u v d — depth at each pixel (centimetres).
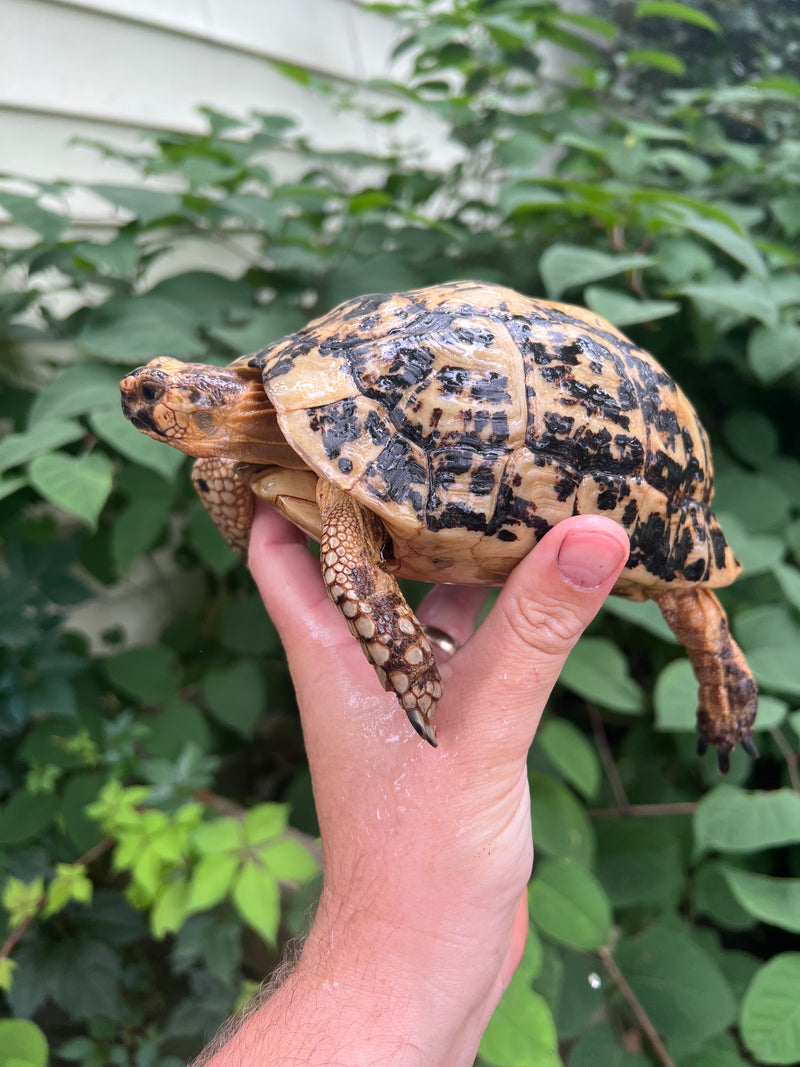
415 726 17
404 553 19
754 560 33
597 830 35
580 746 33
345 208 43
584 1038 28
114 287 37
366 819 20
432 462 18
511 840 20
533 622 18
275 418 21
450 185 49
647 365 21
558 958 29
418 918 19
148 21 44
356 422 18
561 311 21
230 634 40
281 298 41
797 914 27
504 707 19
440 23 43
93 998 32
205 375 21
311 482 21
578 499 19
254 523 25
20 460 28
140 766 34
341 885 20
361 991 19
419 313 20
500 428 18
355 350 19
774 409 45
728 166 44
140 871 29
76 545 36
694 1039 27
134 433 29
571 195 39
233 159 38
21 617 32
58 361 42
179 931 32
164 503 36
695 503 22
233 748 46
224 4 47
